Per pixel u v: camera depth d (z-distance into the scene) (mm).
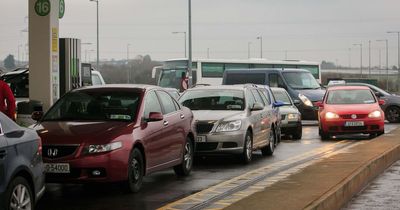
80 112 12195
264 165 15734
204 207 9750
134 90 12500
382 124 23141
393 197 11164
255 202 9305
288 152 19109
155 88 13094
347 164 13797
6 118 8383
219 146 15391
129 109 11961
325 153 18562
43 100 17719
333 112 23391
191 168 14367
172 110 13492
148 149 11797
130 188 11219
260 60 56000
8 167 7879
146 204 10344
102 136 10820
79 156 10594
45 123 11812
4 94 12617
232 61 54375
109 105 12164
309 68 58781
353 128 23094
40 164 8836
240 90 17094
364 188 12375
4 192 7758
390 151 16453
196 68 52625
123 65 83250
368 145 18125
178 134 13297
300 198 9609
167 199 10812
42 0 17656
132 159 11211
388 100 34219
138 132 11461
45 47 17703
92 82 24875
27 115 15836
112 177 10742
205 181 13039
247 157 15930
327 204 9555
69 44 20422
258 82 34812
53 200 10875
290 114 23797
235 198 10664
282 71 34375
